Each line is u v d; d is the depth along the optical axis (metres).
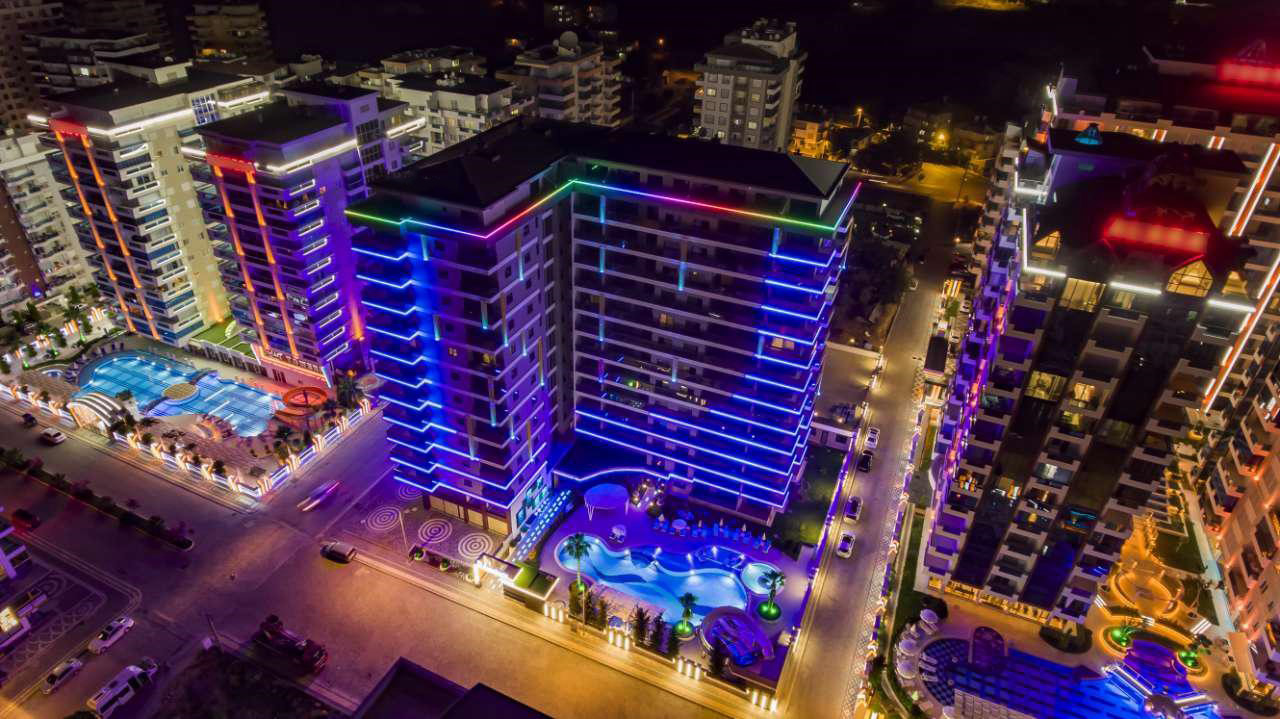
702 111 179.38
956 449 89.06
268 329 123.19
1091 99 105.12
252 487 105.00
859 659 84.38
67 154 118.81
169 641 84.44
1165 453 71.75
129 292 131.50
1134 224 65.62
